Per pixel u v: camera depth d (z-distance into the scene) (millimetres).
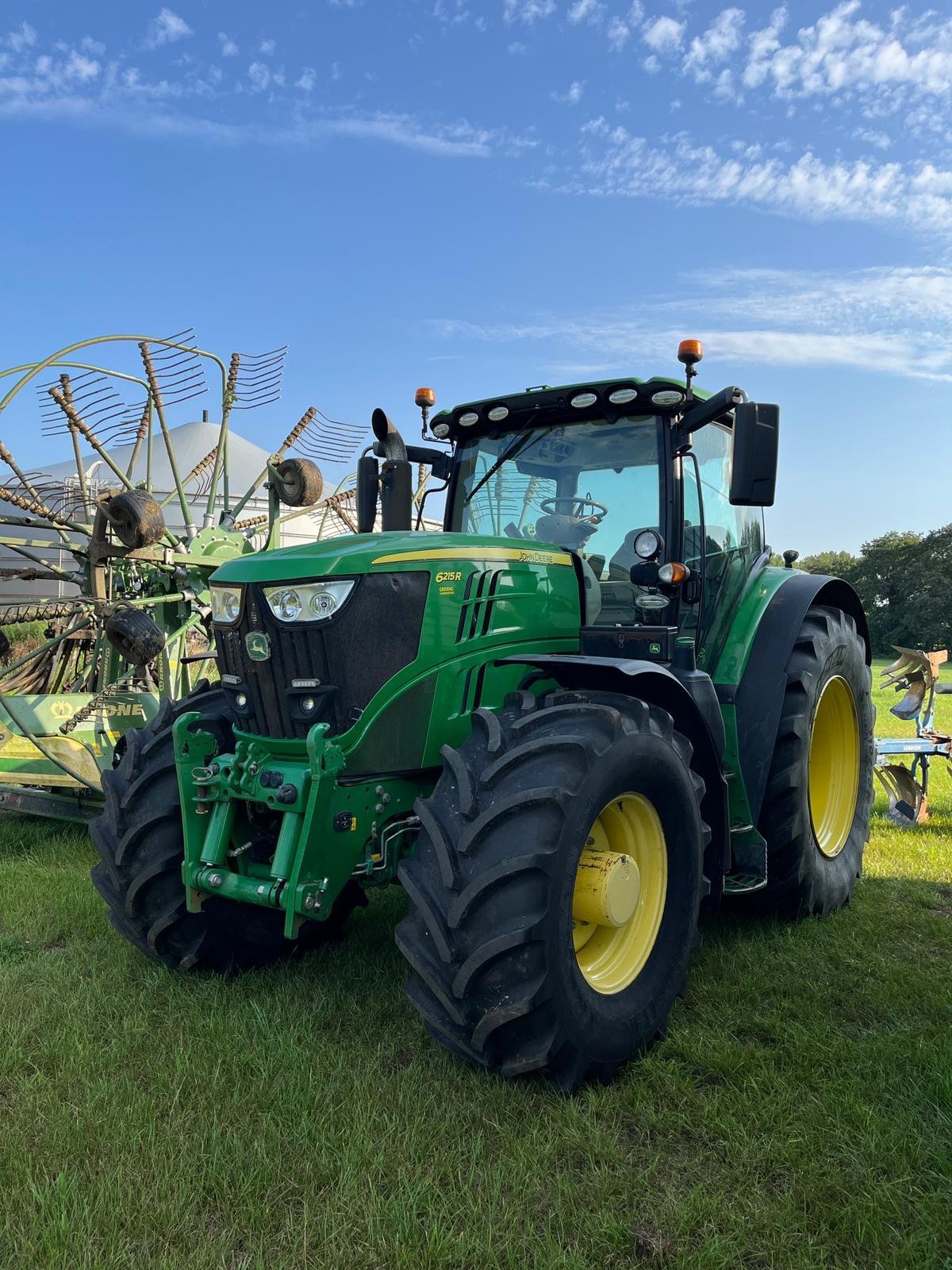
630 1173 2283
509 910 2523
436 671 3100
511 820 2607
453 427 4141
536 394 3779
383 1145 2350
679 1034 2992
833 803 4645
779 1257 2016
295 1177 2248
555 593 3508
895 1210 2143
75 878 4762
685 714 3295
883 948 3889
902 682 6586
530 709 2932
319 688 2961
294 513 7691
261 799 2961
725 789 3457
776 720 3887
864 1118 2488
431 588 3088
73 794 5938
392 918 4109
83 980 3367
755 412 3361
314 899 2867
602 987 2836
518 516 3984
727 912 4285
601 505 3771
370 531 4176
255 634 3068
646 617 3539
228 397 7254
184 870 3166
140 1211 2111
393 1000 3234
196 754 3184
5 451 6070
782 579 4445
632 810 3008
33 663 7406
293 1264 1985
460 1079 2688
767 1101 2566
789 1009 3201
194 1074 2688
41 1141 2385
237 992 3314
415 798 3137
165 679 6062
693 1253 2010
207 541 6426
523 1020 2541
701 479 3947
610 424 3770
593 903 2791
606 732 2791
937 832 6203
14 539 6066
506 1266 1985
